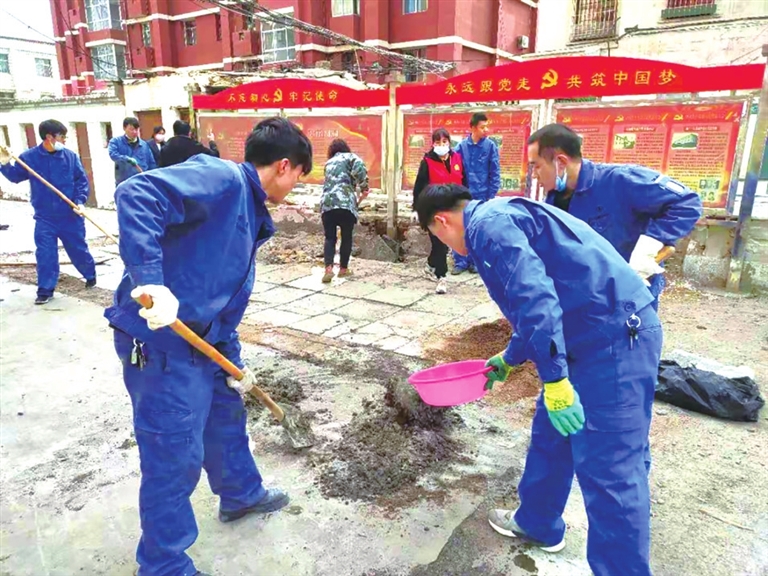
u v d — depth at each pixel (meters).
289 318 4.97
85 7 29.34
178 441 1.82
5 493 2.56
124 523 2.37
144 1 26.73
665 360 3.51
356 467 2.69
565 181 2.63
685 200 2.46
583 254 1.69
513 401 3.42
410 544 2.22
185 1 26.16
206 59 26.52
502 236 1.62
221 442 2.22
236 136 8.40
